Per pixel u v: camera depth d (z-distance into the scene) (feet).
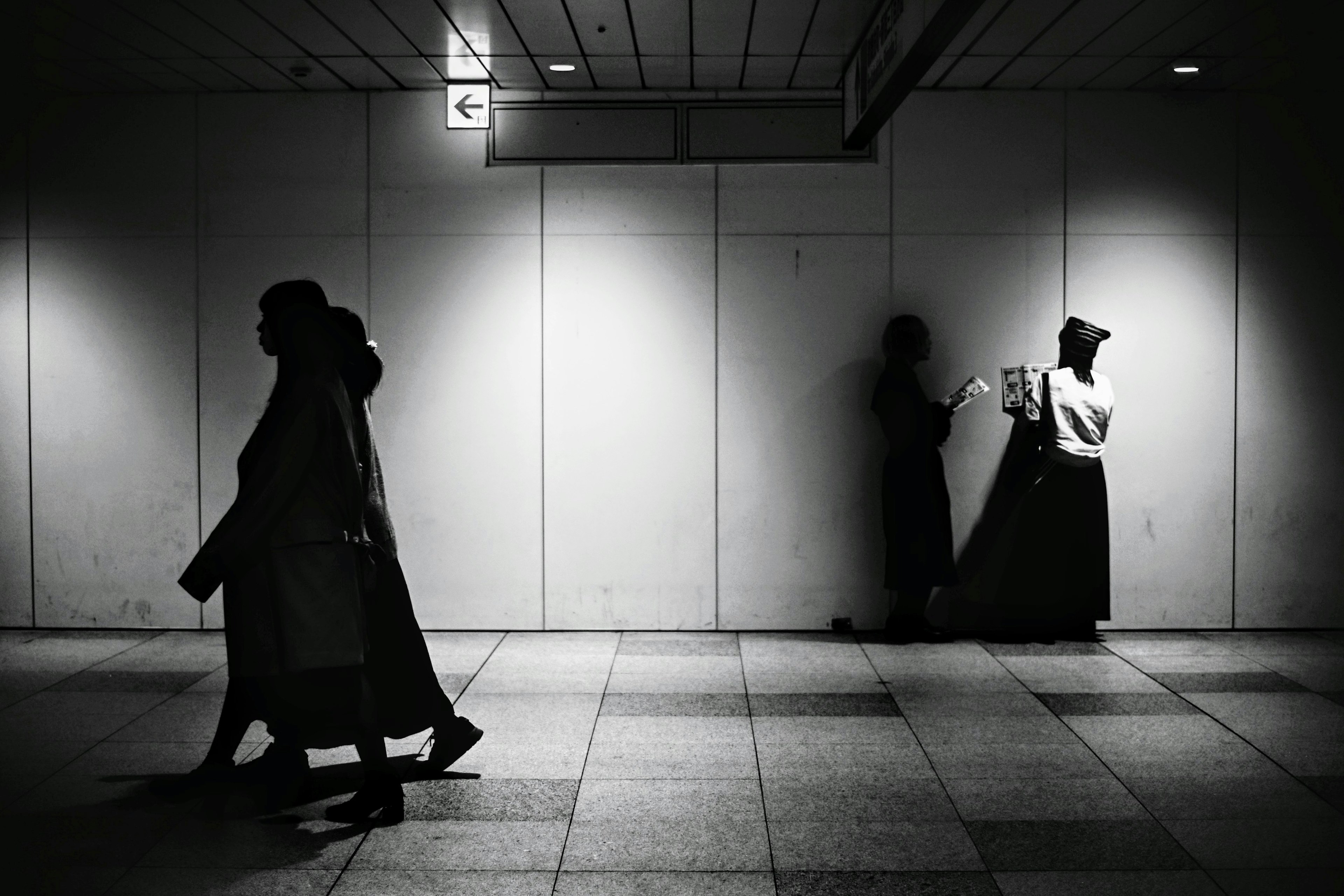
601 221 24.22
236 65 22.30
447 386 24.35
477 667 21.24
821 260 24.22
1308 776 14.67
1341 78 23.30
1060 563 23.56
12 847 12.34
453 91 23.82
